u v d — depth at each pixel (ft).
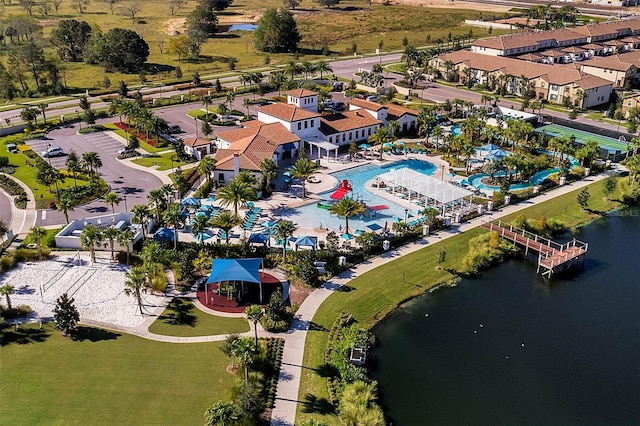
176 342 216.54
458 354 220.02
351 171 394.93
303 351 212.84
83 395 189.47
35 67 618.44
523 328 237.04
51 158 408.67
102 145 437.58
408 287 259.39
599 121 510.58
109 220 306.14
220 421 163.22
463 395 199.41
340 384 196.95
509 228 312.71
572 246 298.15
